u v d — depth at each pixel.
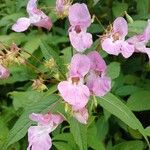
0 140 0.23
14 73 0.27
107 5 0.30
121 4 0.29
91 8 0.30
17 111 0.26
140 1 0.29
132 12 0.30
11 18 0.31
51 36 0.30
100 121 0.24
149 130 0.22
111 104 0.20
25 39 0.30
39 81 0.21
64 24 0.31
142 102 0.24
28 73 0.27
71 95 0.18
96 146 0.21
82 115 0.18
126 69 0.28
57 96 0.20
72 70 0.19
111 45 0.20
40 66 0.25
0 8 0.35
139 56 0.29
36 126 0.20
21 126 0.20
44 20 0.22
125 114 0.20
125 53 0.19
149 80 0.27
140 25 0.25
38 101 0.20
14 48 0.21
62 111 0.20
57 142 0.22
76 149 0.22
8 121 0.26
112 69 0.24
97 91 0.19
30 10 0.22
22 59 0.21
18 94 0.24
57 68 0.21
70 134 0.22
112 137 0.26
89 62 0.19
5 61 0.20
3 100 0.29
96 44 0.21
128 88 0.25
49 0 0.29
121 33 0.20
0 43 0.22
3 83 0.28
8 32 0.33
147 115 0.27
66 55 0.26
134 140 0.24
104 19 0.30
